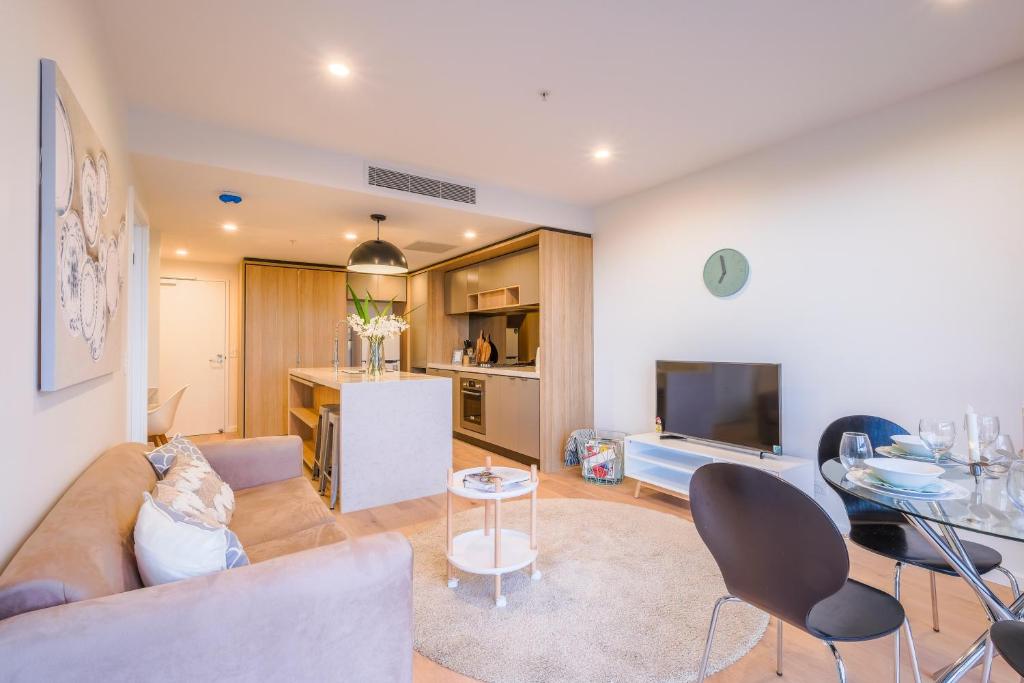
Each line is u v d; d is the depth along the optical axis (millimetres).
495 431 5070
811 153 3018
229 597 1011
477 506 3361
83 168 1415
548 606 2078
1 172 919
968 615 2033
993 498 1403
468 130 2953
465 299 6082
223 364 6395
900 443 1831
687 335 3797
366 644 1188
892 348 2682
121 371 2217
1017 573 2273
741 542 1321
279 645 1065
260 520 2027
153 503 1272
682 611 2041
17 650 799
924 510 1308
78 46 1527
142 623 916
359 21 1950
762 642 1857
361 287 6750
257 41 2070
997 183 2328
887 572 2422
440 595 2168
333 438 3469
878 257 2732
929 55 2219
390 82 2406
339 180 3250
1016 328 2277
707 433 3428
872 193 2754
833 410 2928
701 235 3682
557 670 1674
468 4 1854
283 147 3053
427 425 3564
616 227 4422
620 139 3102
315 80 2385
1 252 920
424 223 4227
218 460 2406
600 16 1932
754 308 3338
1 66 921
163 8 1845
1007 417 2293
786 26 2004
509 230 4512
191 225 4281
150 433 3979
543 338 4355
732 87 2486
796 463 2896
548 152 3305
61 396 1300
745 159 3379
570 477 4172
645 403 4156
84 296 1415
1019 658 1075
